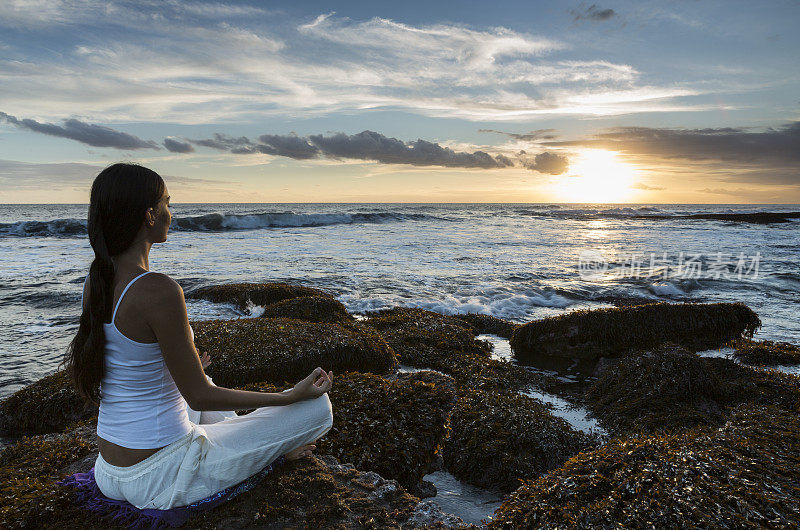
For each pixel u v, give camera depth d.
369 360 7.71
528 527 3.03
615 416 6.47
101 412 2.50
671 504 2.87
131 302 2.21
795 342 10.88
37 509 2.64
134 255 2.29
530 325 10.37
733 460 3.41
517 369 8.68
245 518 2.67
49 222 31.88
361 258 23.22
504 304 14.84
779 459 3.43
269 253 24.31
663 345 7.41
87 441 3.77
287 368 7.03
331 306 11.66
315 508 2.79
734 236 39.69
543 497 3.29
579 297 16.03
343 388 4.83
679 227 51.66
